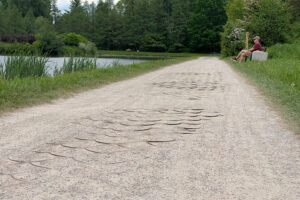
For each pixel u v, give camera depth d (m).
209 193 2.28
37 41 50.34
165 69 16.39
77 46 61.84
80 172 2.65
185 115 5.04
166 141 3.60
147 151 3.23
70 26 91.19
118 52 77.50
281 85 8.16
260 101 6.37
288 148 3.37
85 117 4.82
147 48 85.44
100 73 11.27
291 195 2.26
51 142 3.51
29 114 5.01
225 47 34.94
